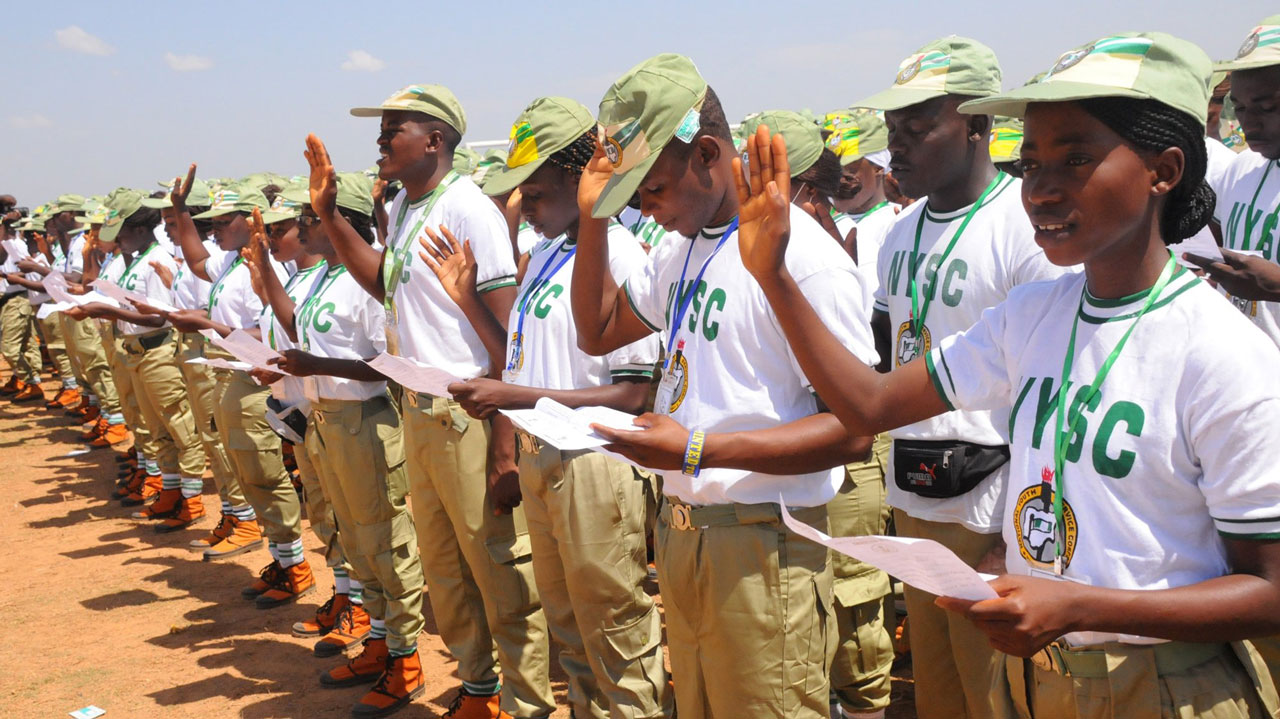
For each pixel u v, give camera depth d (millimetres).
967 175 3240
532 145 3723
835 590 4145
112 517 9398
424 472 4453
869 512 4238
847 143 6102
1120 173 1709
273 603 6914
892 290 3451
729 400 2717
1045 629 1680
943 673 3375
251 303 6934
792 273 2633
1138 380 1757
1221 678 1812
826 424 2574
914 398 2139
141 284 8570
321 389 5000
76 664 6109
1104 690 1843
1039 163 1780
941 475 3090
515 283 4258
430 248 4090
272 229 5648
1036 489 1895
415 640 5270
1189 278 1771
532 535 4008
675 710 4191
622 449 2543
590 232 3172
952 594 1725
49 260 16812
